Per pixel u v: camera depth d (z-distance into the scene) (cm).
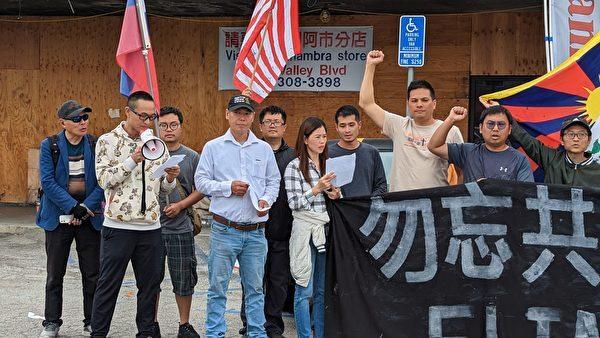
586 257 589
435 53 1355
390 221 602
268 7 1014
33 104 1458
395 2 1263
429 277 598
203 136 1425
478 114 1348
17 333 717
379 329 596
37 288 894
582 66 739
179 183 703
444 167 661
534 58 1328
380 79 1373
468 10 1311
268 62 1038
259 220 636
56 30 1443
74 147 699
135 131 652
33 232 1267
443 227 599
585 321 587
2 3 1342
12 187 1476
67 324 752
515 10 1312
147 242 654
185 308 705
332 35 1377
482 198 598
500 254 595
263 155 647
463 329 595
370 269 602
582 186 605
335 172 670
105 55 1439
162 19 1416
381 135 1384
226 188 620
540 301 590
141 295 664
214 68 1415
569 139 640
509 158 624
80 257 714
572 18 946
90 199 694
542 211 594
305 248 640
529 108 741
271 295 688
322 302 652
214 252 634
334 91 1387
